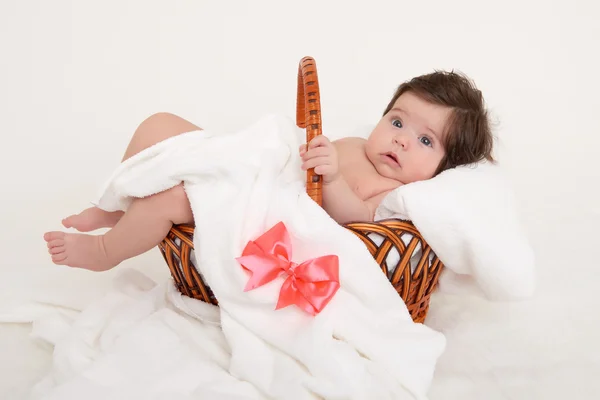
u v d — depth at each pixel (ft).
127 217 4.27
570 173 7.39
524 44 9.48
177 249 4.18
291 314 3.82
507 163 7.50
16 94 8.26
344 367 3.62
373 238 4.04
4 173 6.94
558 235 6.14
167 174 4.06
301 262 3.92
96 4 9.92
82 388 3.64
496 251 4.16
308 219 3.90
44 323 4.58
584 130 8.20
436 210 4.07
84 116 7.95
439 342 3.95
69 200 6.52
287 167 4.45
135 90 8.45
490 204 4.32
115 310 4.49
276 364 3.76
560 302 5.13
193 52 9.20
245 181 4.00
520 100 8.56
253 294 3.77
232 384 3.71
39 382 4.09
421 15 9.96
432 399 4.09
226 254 3.85
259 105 8.15
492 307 5.08
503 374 4.34
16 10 9.67
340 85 8.54
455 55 9.18
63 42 9.21
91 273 5.23
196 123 7.76
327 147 3.97
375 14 9.98
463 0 10.20
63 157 7.23
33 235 5.94
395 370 3.77
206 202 4.01
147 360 3.83
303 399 3.56
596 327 4.85
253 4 10.12
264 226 3.96
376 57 9.11
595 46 9.53
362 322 3.87
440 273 4.91
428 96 4.78
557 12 10.02
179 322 4.12
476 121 4.84
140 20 9.73
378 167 4.94
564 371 4.39
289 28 9.70
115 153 7.32
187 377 3.72
